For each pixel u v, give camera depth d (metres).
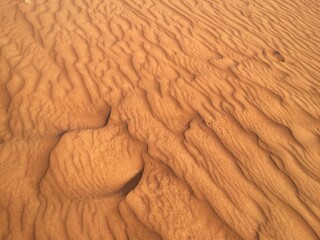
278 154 3.19
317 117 3.77
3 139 2.99
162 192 2.69
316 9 6.63
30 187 2.63
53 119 3.27
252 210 2.64
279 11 6.30
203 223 2.52
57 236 2.35
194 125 3.38
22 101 3.39
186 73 4.14
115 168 2.88
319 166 3.14
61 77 3.77
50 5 5.25
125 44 4.52
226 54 4.70
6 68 3.78
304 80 4.41
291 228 2.57
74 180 2.73
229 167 2.97
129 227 2.44
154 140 3.16
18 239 2.30
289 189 2.87
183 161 2.97
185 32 5.07
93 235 2.38
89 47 4.35
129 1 5.71
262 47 5.04
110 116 3.38
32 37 4.40
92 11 5.23
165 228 2.46
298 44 5.30
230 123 3.46
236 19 5.74
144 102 3.59
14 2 5.20
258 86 4.11
